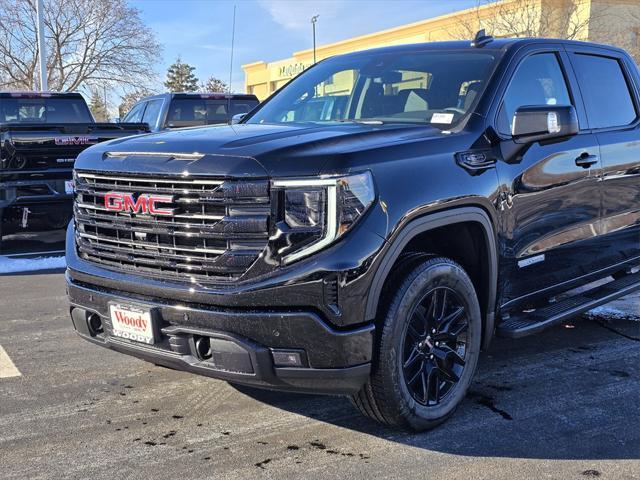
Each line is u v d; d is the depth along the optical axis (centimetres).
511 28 2652
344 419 370
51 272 771
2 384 422
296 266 296
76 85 3450
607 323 564
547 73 452
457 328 362
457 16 3064
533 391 413
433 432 354
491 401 396
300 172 297
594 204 463
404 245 317
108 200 345
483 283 380
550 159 416
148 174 324
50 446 337
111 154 353
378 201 308
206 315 305
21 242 971
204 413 378
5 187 815
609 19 2689
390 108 427
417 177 327
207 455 328
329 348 298
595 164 458
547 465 320
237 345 299
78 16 3347
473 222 361
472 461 323
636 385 424
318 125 388
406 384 332
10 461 322
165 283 320
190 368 319
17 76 3422
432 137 353
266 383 303
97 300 349
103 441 343
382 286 309
